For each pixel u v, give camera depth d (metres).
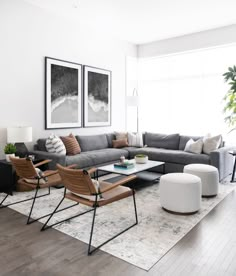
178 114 6.33
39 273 1.84
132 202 3.31
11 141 3.78
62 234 2.44
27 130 3.86
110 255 2.08
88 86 5.48
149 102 6.81
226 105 5.15
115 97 6.26
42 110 4.62
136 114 6.98
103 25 5.29
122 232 2.46
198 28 5.48
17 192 3.71
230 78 5.05
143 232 2.47
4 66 4.00
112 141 5.77
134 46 6.68
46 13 4.55
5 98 4.05
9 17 4.02
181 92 6.24
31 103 4.43
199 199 2.94
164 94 6.53
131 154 5.32
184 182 2.84
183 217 2.83
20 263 1.96
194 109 6.07
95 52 5.60
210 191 3.50
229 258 2.03
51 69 4.70
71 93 5.12
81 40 5.26
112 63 6.08
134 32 5.74
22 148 4.12
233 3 4.23
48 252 2.12
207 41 5.61
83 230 2.52
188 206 2.86
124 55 6.40
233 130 5.38
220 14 4.70
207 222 2.70
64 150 4.30
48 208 3.10
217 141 4.61
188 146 4.87
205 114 5.92
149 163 4.09
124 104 6.56
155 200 3.40
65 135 5.08
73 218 2.80
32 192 3.72
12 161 2.91
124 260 2.00
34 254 2.09
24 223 2.69
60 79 4.88
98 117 5.79
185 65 6.13
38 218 2.80
